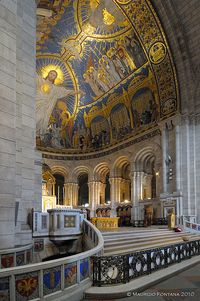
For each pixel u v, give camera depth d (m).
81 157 39.09
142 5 25.31
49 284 6.05
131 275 8.25
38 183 16.20
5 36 9.84
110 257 7.63
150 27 26.48
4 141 9.34
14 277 5.32
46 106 37.03
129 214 31.95
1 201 9.05
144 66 29.58
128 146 33.28
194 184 25.44
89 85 36.06
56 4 26.05
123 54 30.47
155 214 28.47
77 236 13.29
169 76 27.59
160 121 28.52
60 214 12.85
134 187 31.61
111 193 34.91
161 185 27.83
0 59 9.55
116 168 35.19
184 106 26.64
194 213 25.02
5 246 9.09
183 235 18.56
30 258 11.05
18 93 11.95
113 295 6.79
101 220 21.30
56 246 12.91
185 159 25.97
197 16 24.20
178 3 24.75
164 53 26.98
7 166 9.34
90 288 7.18
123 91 33.38
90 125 38.88
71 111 38.84
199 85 26.36
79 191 41.22
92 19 28.64
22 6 13.06
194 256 12.56
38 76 34.50
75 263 6.95
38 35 29.86
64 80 36.06
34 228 12.14
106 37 30.11
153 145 29.91
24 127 12.75
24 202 12.34
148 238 15.29
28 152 12.78
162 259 9.79
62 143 39.47
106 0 26.19
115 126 35.75
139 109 32.25
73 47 32.38
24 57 13.21
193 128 26.34
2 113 9.40
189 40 25.83
